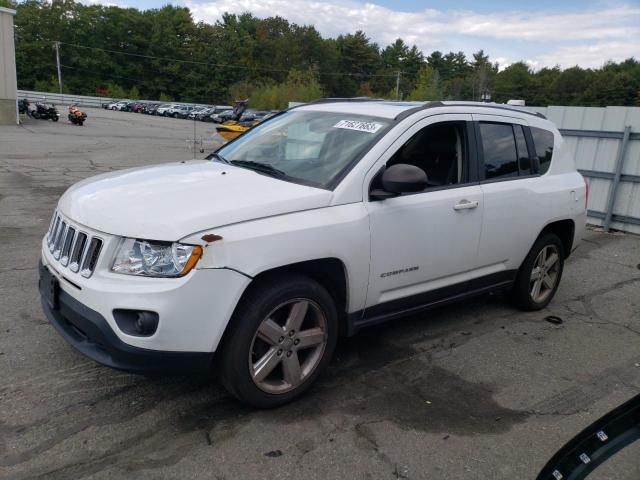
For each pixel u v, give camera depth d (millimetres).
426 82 82688
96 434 3133
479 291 4715
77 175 13352
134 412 3363
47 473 2805
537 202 4906
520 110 5113
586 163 9469
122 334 2914
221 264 3002
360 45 117438
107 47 101688
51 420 3238
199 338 3010
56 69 97312
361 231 3590
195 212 3102
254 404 3357
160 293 2898
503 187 4605
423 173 3555
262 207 3258
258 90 85375
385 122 4051
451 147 4387
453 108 4395
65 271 3230
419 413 3525
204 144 17453
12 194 10219
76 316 3084
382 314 3986
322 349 3588
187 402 3494
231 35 112250
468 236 4340
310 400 3600
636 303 5867
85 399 3471
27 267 5926
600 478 3018
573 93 108375
